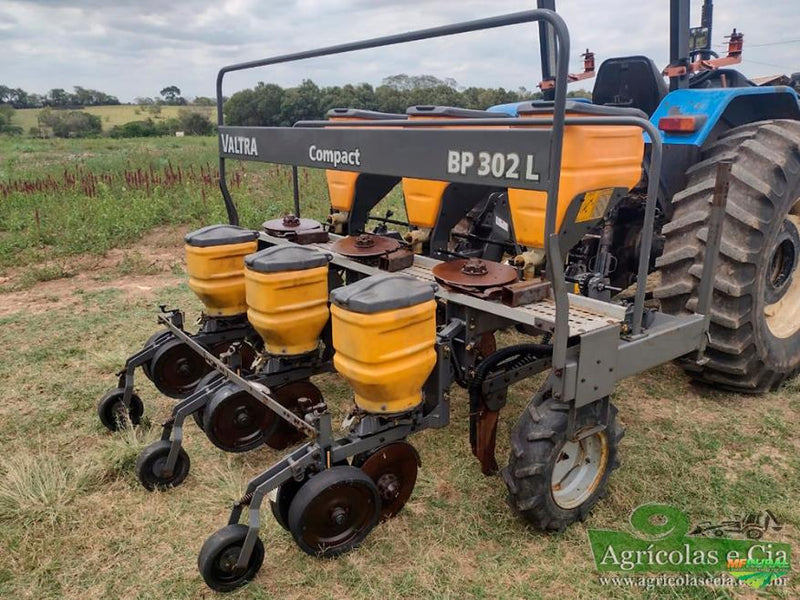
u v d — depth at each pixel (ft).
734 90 11.84
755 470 9.70
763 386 12.02
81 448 10.60
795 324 12.60
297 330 9.95
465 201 10.96
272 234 12.37
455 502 9.11
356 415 8.29
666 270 11.21
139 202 29.58
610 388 7.99
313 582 7.58
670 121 11.50
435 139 8.10
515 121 8.02
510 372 9.48
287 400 10.39
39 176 43.11
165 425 9.46
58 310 17.48
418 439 10.79
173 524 8.68
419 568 7.79
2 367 13.66
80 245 23.82
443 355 8.65
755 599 7.25
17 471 9.35
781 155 10.66
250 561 7.55
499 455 10.39
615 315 8.21
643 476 9.59
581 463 8.72
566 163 8.09
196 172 44.60
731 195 10.64
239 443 9.88
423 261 10.64
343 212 13.07
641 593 7.35
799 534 8.33
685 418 11.32
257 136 11.75
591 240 12.98
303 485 7.65
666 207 12.48
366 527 8.10
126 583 7.63
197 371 11.71
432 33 7.73
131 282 20.40
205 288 11.27
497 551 8.09
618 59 13.44
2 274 21.39
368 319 7.50
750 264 10.55
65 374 13.37
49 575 7.75
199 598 7.38
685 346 9.00
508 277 8.57
